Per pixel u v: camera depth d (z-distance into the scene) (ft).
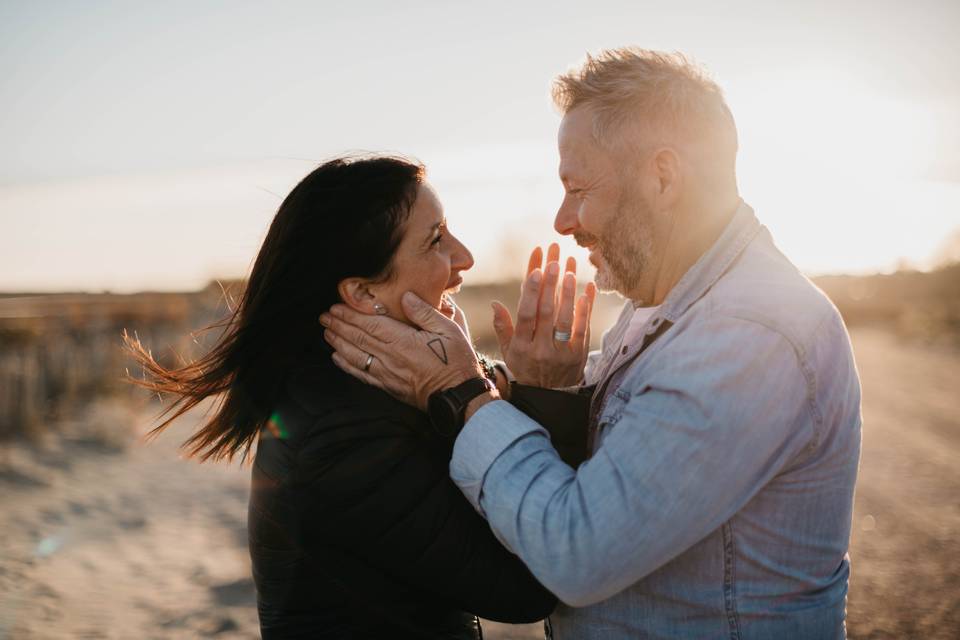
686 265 5.84
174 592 15.72
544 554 4.95
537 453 5.29
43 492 23.44
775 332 5.00
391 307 5.94
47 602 15.23
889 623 13.65
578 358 6.37
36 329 42.01
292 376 5.76
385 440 5.35
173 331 48.98
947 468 24.41
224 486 24.39
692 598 5.36
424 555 5.34
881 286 93.97
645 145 5.70
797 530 5.33
